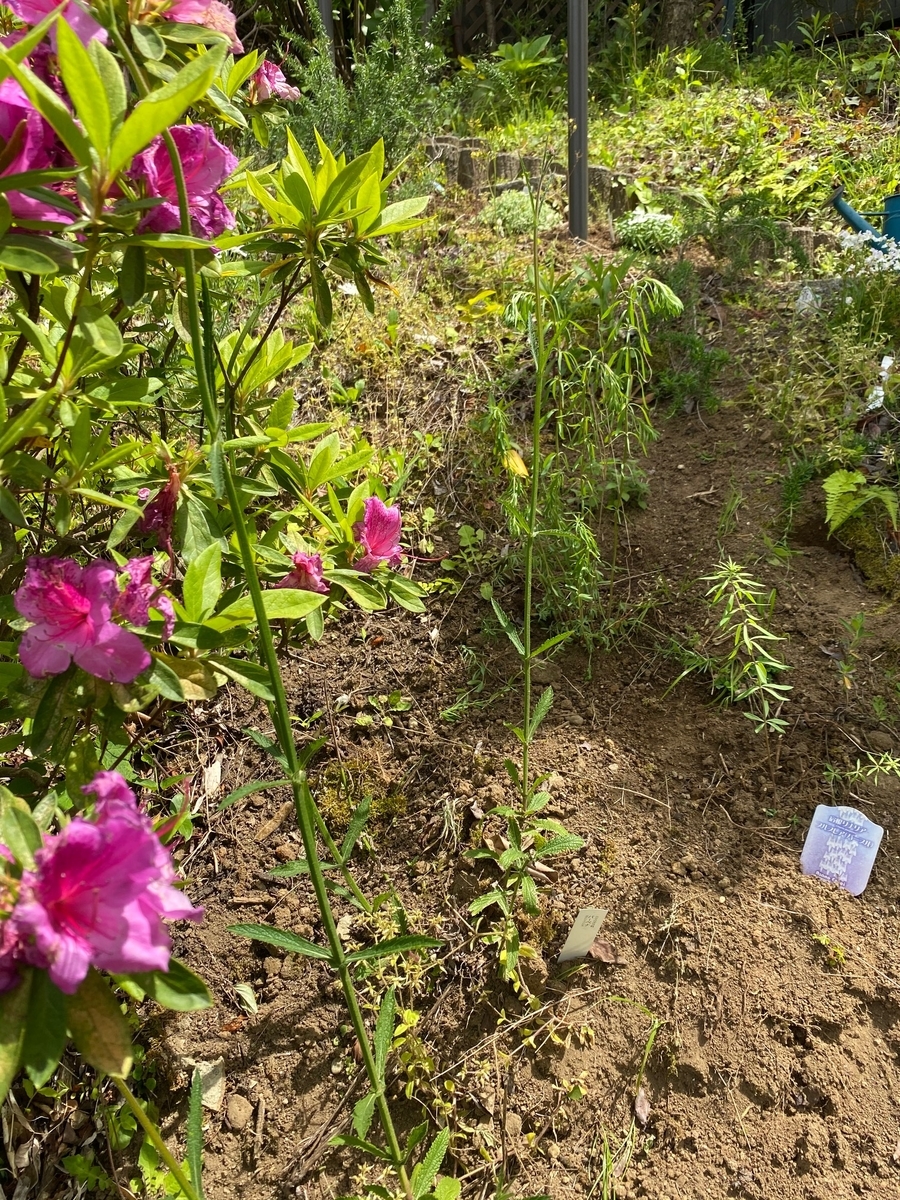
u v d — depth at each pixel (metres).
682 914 1.93
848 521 2.57
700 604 2.48
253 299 3.07
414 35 4.57
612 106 5.30
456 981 1.91
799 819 2.06
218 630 1.25
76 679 1.16
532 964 1.88
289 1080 1.86
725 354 2.95
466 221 3.95
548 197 4.00
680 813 2.09
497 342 3.16
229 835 2.20
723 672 2.28
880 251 3.21
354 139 3.98
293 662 2.50
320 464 1.70
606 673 2.40
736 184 4.19
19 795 1.47
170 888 0.83
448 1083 1.79
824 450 2.66
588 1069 1.79
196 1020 1.93
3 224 0.92
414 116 4.32
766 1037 1.77
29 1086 1.80
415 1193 1.33
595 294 3.02
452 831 2.11
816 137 4.44
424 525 2.78
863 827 1.95
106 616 1.06
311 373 3.10
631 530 2.72
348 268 1.50
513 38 6.75
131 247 1.08
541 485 2.58
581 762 2.19
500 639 2.50
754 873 1.98
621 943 1.92
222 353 1.84
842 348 2.79
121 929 0.78
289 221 1.40
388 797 2.22
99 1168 1.76
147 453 1.37
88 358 1.19
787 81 5.22
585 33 3.40
